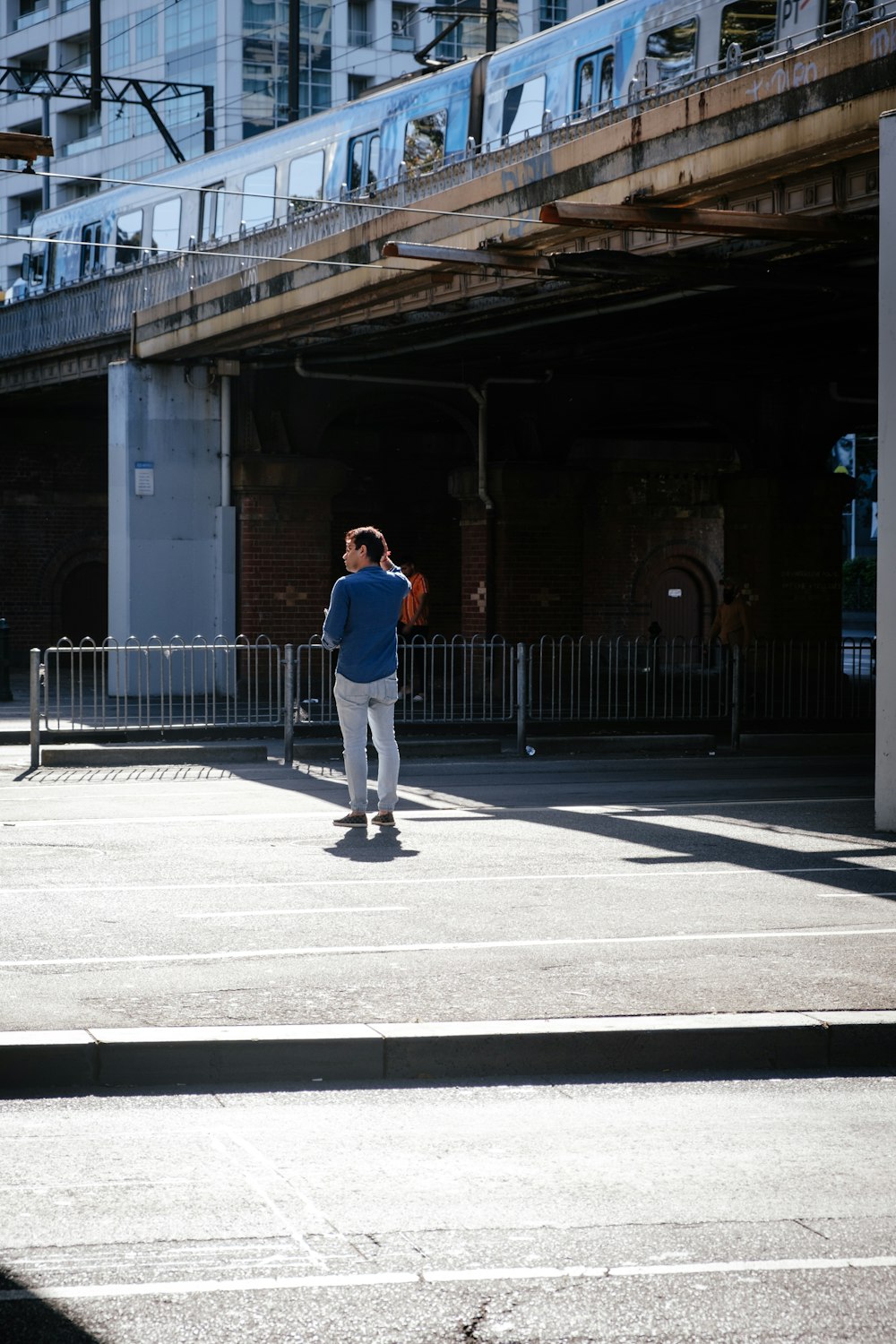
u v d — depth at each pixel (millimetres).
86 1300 4148
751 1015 6527
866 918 8609
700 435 36375
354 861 10562
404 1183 5027
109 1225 4660
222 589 25500
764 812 13078
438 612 36406
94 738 18406
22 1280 4270
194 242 28109
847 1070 6418
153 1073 6090
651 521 36688
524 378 26281
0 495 35750
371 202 20703
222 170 28672
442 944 7910
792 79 13156
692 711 20281
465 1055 6242
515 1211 4785
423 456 36000
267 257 21219
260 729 18922
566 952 7734
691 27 18516
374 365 25484
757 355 24438
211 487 25578
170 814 13023
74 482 36469
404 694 19453
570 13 85188
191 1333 3963
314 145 26219
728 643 22828
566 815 12875
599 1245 4535
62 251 34469
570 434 27656
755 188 15086
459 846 11219
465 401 27156
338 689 12102
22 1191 4938
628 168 14844
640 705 20062
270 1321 4039
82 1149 5344
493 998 6801
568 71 20750
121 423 25078
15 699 25625
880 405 11828
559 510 27547
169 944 7922
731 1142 5461
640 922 8492
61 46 84062
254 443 25875
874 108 12422
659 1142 5461
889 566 11820
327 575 26219
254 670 19422
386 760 12156
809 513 29188
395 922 8500
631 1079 6238
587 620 36500
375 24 80188
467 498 27375
